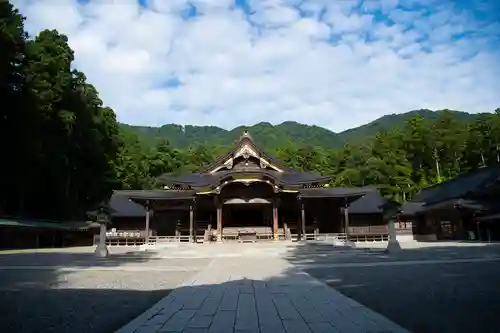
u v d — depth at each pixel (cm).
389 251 2705
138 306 1009
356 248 3444
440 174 8656
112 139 6512
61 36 5362
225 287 1240
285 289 1195
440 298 1046
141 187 8162
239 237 4562
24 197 5078
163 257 2892
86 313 924
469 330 716
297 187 4719
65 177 5391
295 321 780
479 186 4744
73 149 5334
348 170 8375
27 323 825
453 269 1722
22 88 4131
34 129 4350
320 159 9931
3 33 3544
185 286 1265
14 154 4400
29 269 1962
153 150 9231
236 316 827
